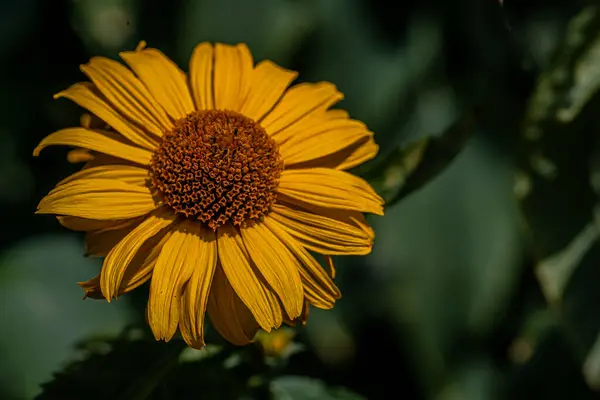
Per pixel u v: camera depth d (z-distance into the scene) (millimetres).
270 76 395
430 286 483
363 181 380
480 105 389
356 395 392
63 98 482
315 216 378
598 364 458
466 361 482
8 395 433
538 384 480
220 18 479
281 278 368
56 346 440
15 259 452
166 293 362
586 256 460
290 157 385
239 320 370
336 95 396
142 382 376
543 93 456
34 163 483
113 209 369
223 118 382
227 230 374
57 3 482
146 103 381
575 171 460
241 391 385
